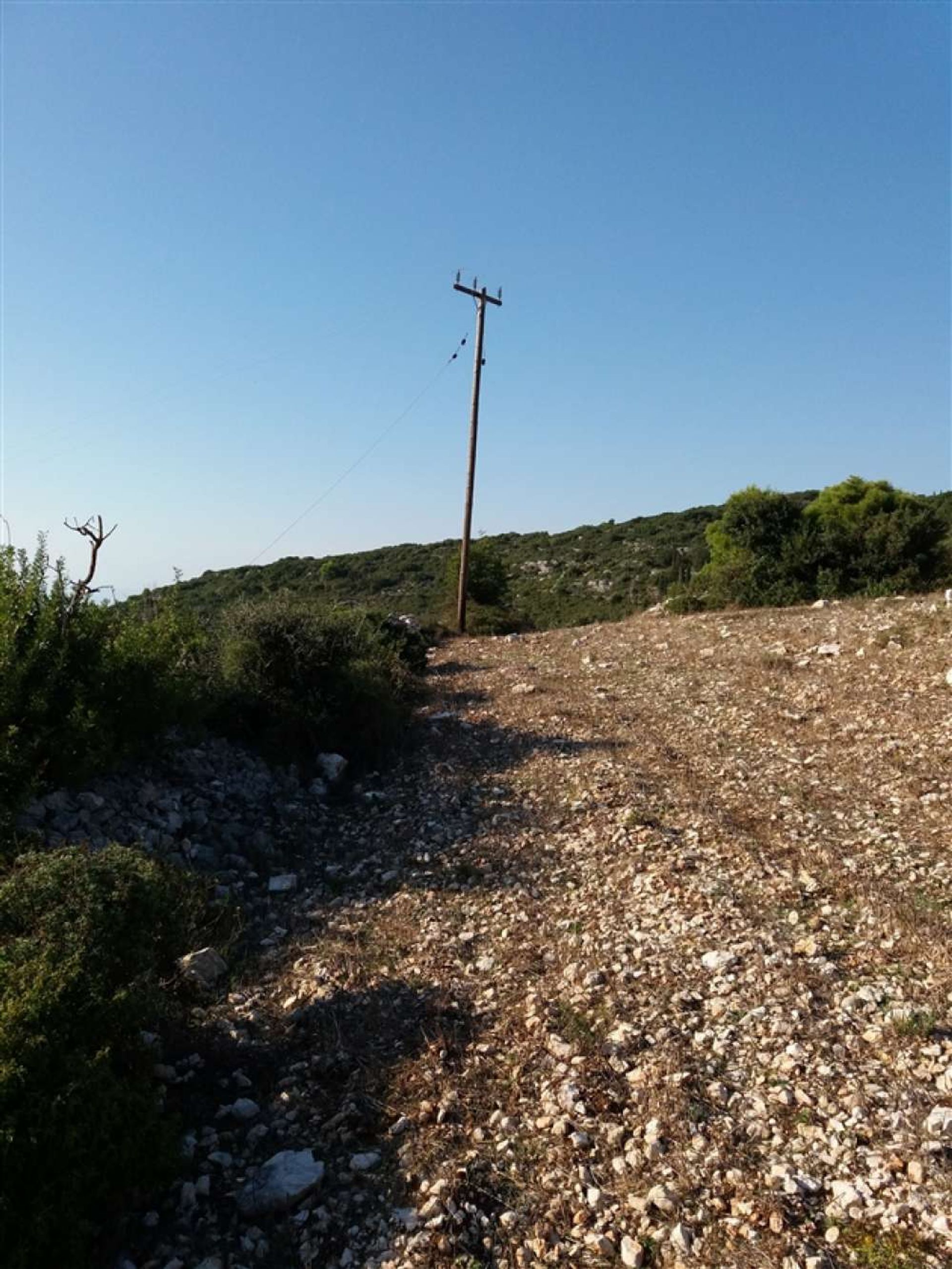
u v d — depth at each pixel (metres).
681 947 5.73
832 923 5.83
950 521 34.47
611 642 19.64
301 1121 4.37
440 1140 4.11
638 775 9.55
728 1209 3.56
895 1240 3.29
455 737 12.07
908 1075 4.20
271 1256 3.55
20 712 7.37
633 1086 4.41
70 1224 3.34
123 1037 4.15
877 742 9.76
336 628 11.91
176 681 8.95
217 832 8.21
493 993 5.46
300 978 5.84
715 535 26.09
